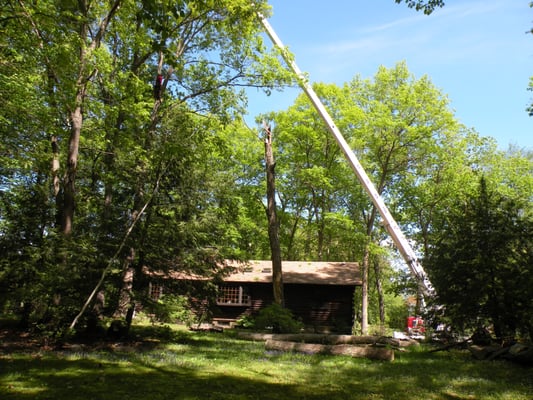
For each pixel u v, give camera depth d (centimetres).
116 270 1227
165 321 1355
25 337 1260
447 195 3156
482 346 1218
